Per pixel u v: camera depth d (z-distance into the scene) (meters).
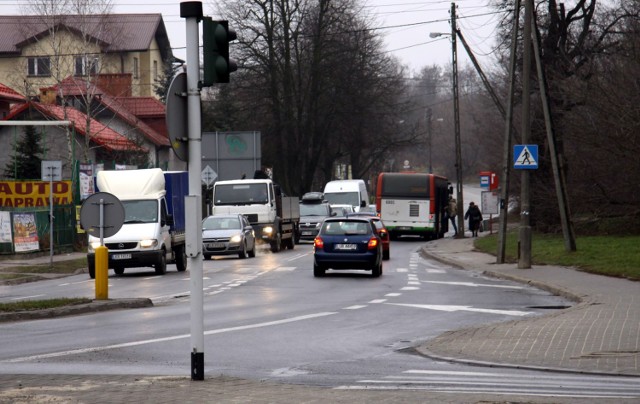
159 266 84.25
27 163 155.62
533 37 84.25
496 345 35.66
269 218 121.44
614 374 29.31
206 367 31.66
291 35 188.88
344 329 42.41
